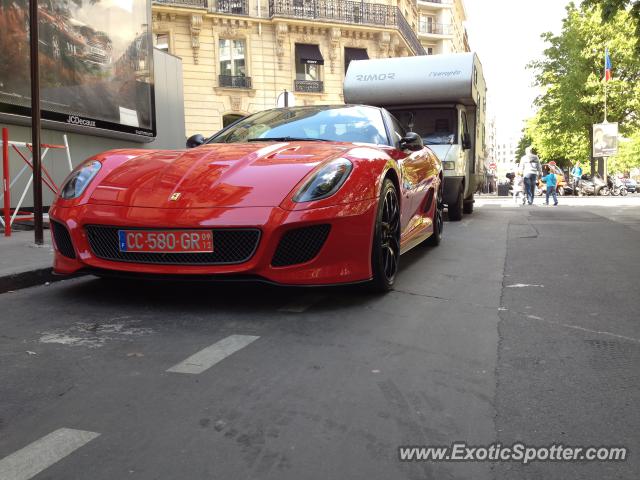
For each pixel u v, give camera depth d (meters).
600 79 32.38
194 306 3.26
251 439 1.70
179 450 1.63
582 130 33.12
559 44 33.00
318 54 28.97
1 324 2.95
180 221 3.00
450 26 49.69
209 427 1.78
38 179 5.13
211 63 27.12
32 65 5.05
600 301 3.49
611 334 2.81
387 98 9.44
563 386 2.14
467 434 1.75
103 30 8.79
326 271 3.13
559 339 2.72
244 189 3.12
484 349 2.57
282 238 3.00
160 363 2.35
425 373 2.26
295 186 3.11
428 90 9.19
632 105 31.25
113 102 9.05
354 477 1.51
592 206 14.43
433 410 1.92
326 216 3.06
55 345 2.59
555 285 3.96
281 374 2.23
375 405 1.95
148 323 2.94
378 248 3.44
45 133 7.92
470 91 9.05
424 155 5.23
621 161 40.84
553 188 16.09
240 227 2.96
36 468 1.54
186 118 26.83
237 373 2.23
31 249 4.94
